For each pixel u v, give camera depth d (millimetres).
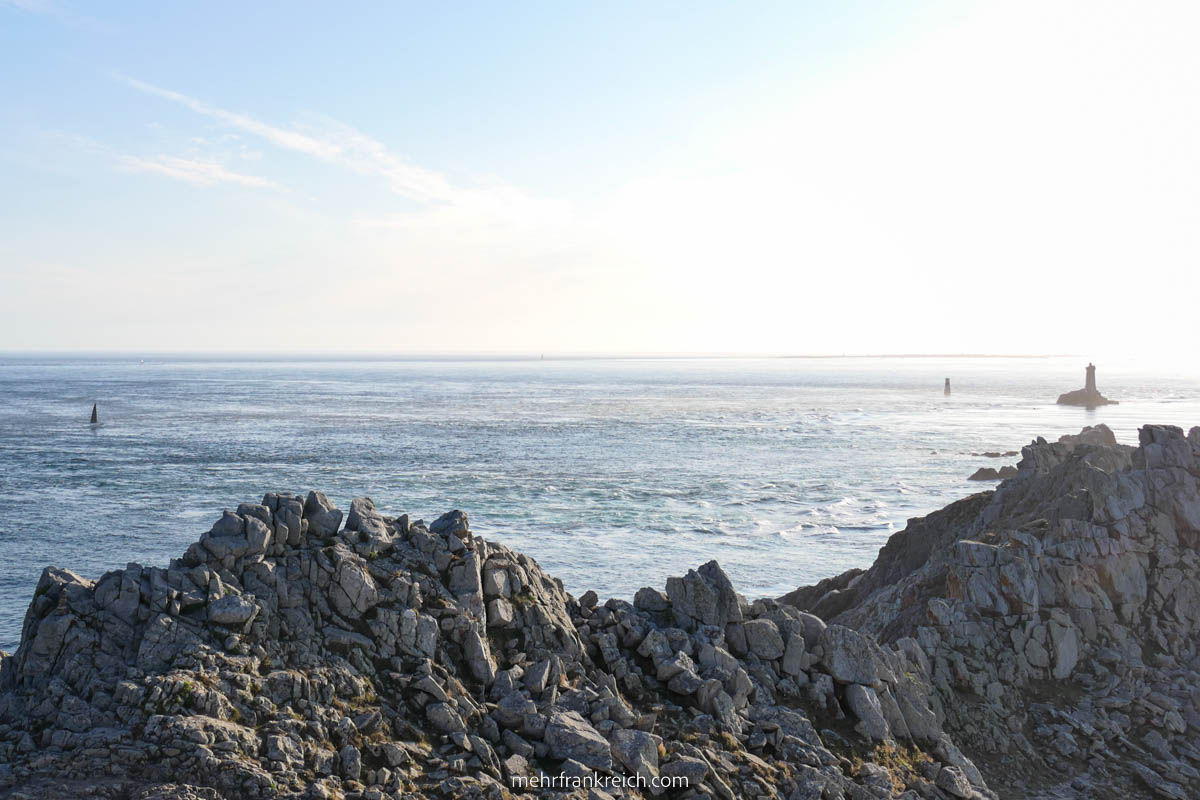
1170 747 23094
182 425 184500
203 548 18141
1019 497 36375
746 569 63344
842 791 17844
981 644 25531
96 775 14227
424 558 19781
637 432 173750
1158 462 30969
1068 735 23109
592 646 20531
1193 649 26516
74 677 16125
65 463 121688
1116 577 27688
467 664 18562
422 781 15469
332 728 15812
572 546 71125
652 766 16953
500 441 156250
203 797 13898
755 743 18641
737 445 149500
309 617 17922
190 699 15391
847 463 125062
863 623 31359
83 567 64000
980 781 20562
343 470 117438
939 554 33000
